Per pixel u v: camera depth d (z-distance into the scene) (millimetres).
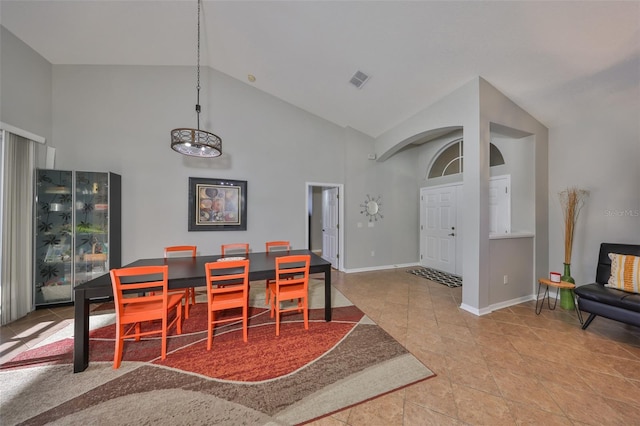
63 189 3127
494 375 1785
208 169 3959
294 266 2525
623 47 2227
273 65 3600
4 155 2578
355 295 3506
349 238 4852
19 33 2781
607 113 2930
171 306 2137
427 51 2709
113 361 1928
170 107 3770
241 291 2479
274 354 2035
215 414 1440
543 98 3018
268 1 2580
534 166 3379
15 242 2678
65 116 3336
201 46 3422
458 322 2643
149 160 3666
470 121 2920
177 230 3793
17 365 1896
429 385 1681
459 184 4613
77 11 2688
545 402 1536
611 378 1751
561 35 2223
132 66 3617
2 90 2635
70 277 3148
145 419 1404
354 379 1734
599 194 3012
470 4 2143
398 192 5320
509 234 3107
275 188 4395
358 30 2658
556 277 2951
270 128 4363
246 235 4199
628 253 2627
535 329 2488
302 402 1528
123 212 3533
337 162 4887
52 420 1399
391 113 4020
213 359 1962
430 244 5207
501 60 2590
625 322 2219
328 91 3900
